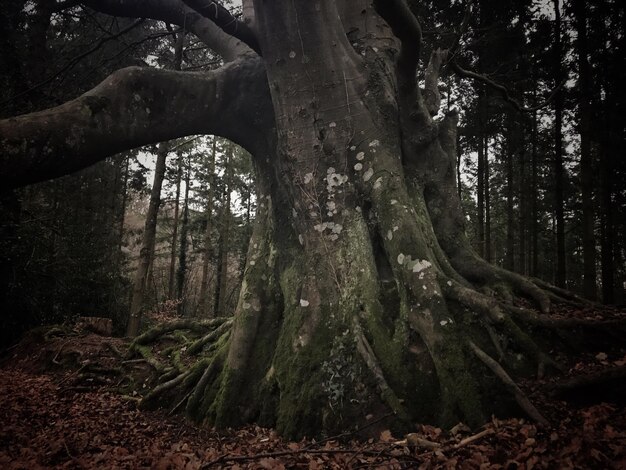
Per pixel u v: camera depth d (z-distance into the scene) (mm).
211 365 5344
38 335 9703
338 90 5242
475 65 13703
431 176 5766
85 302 13555
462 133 17047
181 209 25547
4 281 9633
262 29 5082
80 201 16328
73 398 6215
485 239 17844
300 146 5242
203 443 4363
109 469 3490
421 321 4160
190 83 5695
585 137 11820
